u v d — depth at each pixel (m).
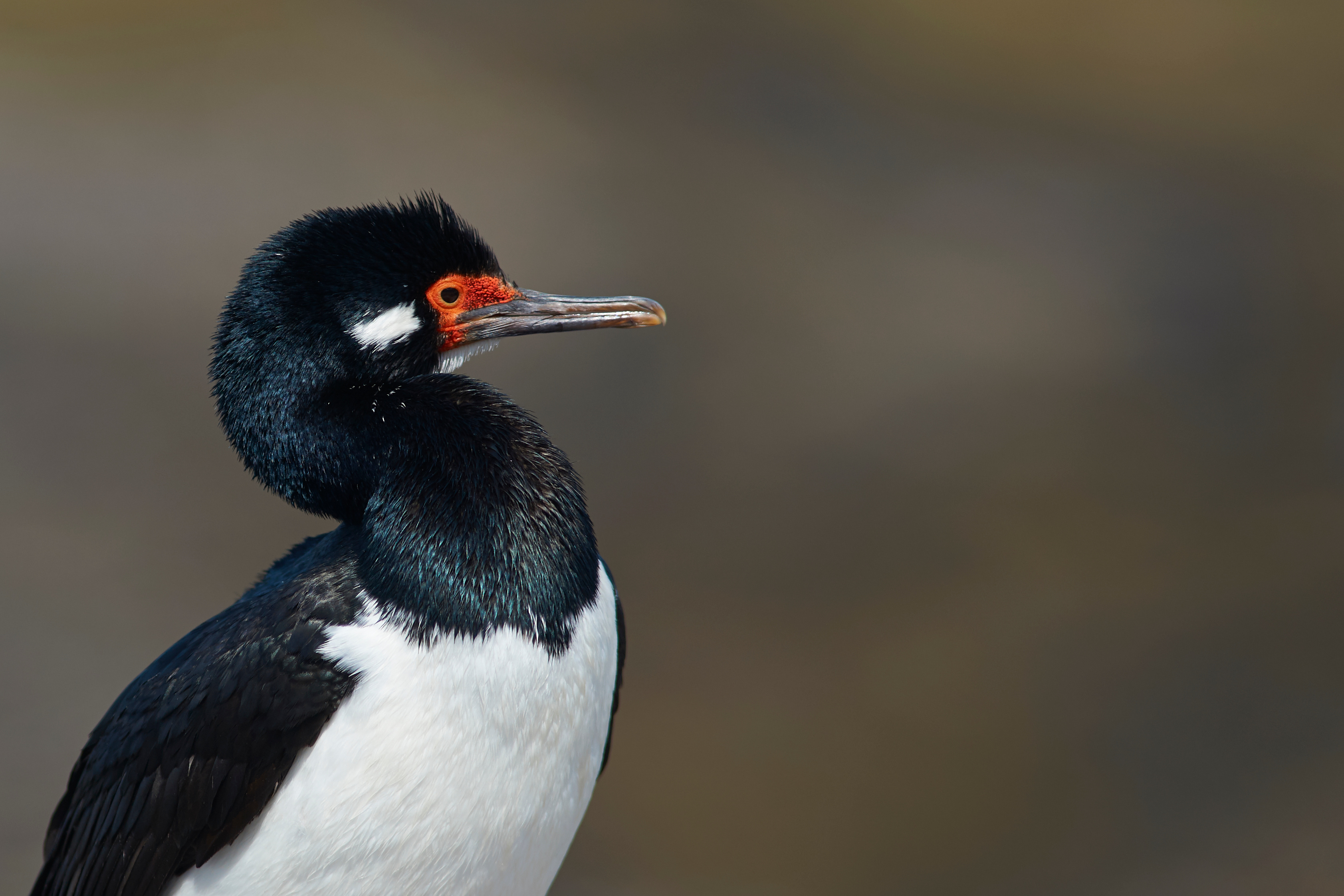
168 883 5.68
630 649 15.19
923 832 13.01
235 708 5.41
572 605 5.62
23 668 12.88
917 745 14.15
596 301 6.61
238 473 16.78
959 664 15.38
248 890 5.52
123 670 13.13
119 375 17.41
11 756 11.88
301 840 5.40
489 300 6.42
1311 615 16.56
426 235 6.20
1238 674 15.38
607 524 17.00
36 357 17.41
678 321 20.55
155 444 16.70
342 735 5.32
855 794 13.42
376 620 5.41
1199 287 23.31
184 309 18.70
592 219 22.08
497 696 5.37
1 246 18.97
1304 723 14.73
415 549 5.45
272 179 21.14
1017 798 13.48
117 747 5.79
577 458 17.83
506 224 21.27
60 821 6.46
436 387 5.96
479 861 5.60
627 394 19.19
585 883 12.09
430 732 5.33
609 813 13.00
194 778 5.46
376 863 5.44
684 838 12.76
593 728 5.80
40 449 16.19
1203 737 14.52
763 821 12.98
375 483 5.75
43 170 20.45
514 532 5.54
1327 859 12.78
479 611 5.40
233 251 19.70
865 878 12.40
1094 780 13.81
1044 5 32.47
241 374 5.91
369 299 5.96
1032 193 25.34
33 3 24.34
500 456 5.68
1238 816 13.32
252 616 5.62
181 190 20.59
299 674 5.35
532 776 5.57
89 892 5.80
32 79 22.42
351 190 21.23
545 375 19.12
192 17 24.95
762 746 13.96
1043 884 12.41
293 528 16.02
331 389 5.91
